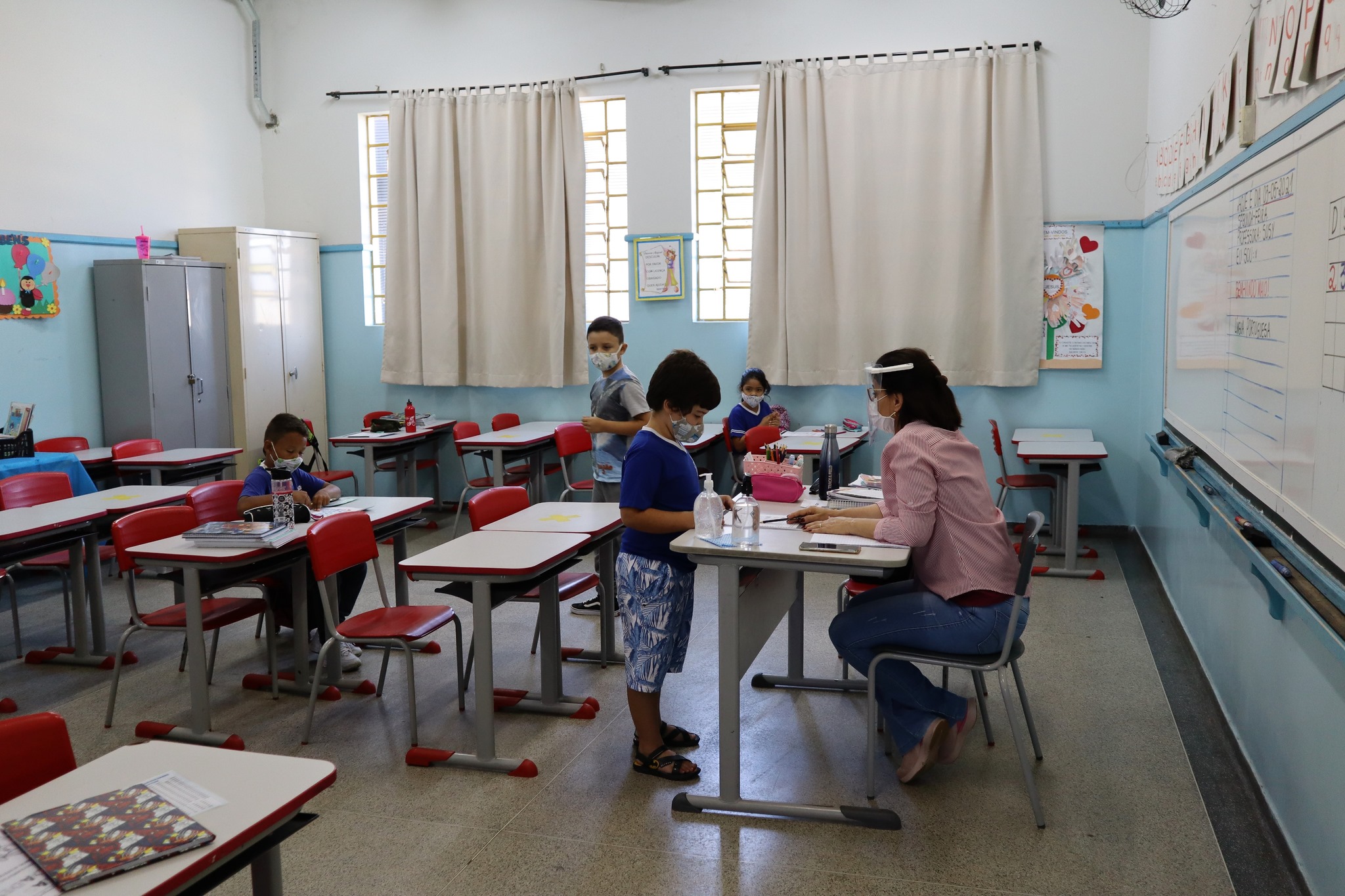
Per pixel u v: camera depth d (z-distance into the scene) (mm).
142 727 3395
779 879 2393
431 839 2613
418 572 2988
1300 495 2297
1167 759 3031
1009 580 2678
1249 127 3020
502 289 7074
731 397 6883
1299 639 2348
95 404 6301
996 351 6250
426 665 4066
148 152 6633
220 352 6773
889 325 6441
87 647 4199
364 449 6621
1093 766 2994
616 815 2729
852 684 3660
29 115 5793
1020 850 2508
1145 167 6020
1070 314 6234
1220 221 3426
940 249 6320
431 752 3074
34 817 1346
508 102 6934
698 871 2434
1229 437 3211
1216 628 3439
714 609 4863
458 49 7160
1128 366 6207
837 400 6625
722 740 2729
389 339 7367
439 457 7488
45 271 5879
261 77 7586
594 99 6949
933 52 6215
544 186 6914
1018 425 6395
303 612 3711
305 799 1448
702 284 6945
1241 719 2992
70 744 1600
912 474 2639
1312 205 2252
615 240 7105
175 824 1318
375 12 7297
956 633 2635
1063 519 5824
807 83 6391
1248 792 2791
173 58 6824
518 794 2867
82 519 3896
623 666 4008
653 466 2838
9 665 4195
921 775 2957
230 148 7363
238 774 1498
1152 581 5195
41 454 5309
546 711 3479
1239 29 3258
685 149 6781
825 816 2662
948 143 6238
